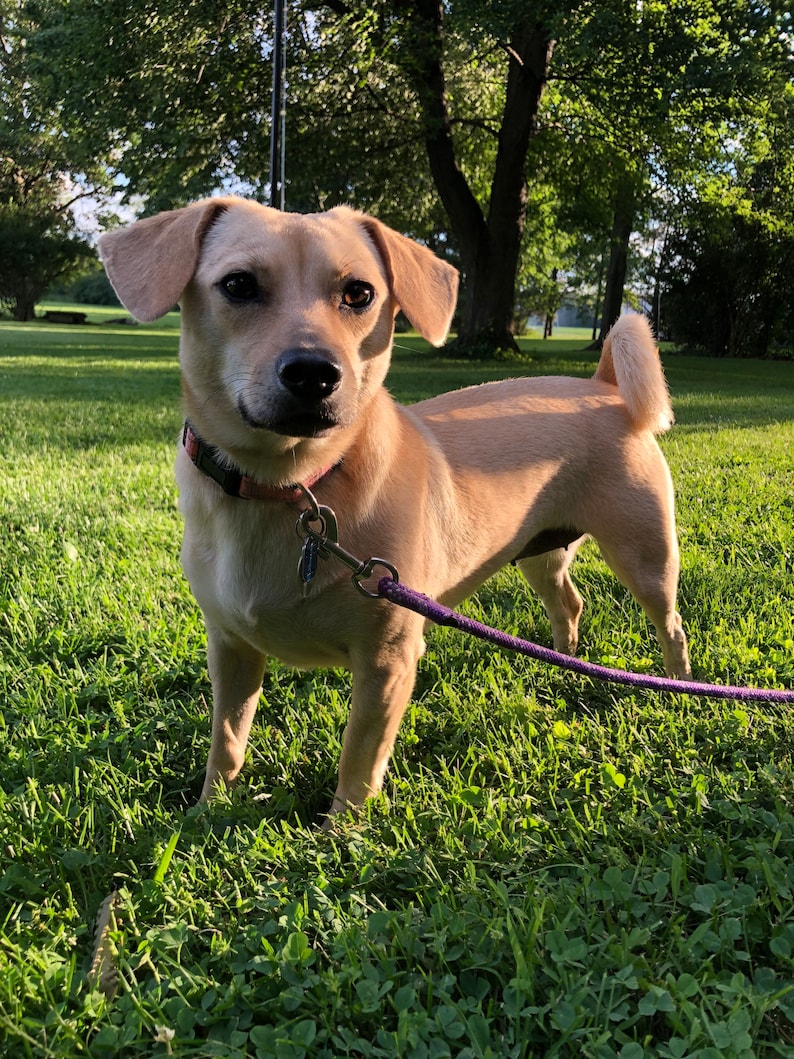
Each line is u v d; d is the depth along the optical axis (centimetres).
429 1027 36
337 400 43
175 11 313
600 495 68
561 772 58
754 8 305
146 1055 36
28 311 1034
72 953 40
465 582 62
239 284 46
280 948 41
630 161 444
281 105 232
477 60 365
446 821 51
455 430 63
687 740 60
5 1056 35
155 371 319
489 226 405
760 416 219
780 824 49
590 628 82
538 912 41
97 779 55
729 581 90
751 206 604
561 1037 36
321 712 64
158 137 343
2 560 90
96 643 73
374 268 50
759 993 38
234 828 51
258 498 48
